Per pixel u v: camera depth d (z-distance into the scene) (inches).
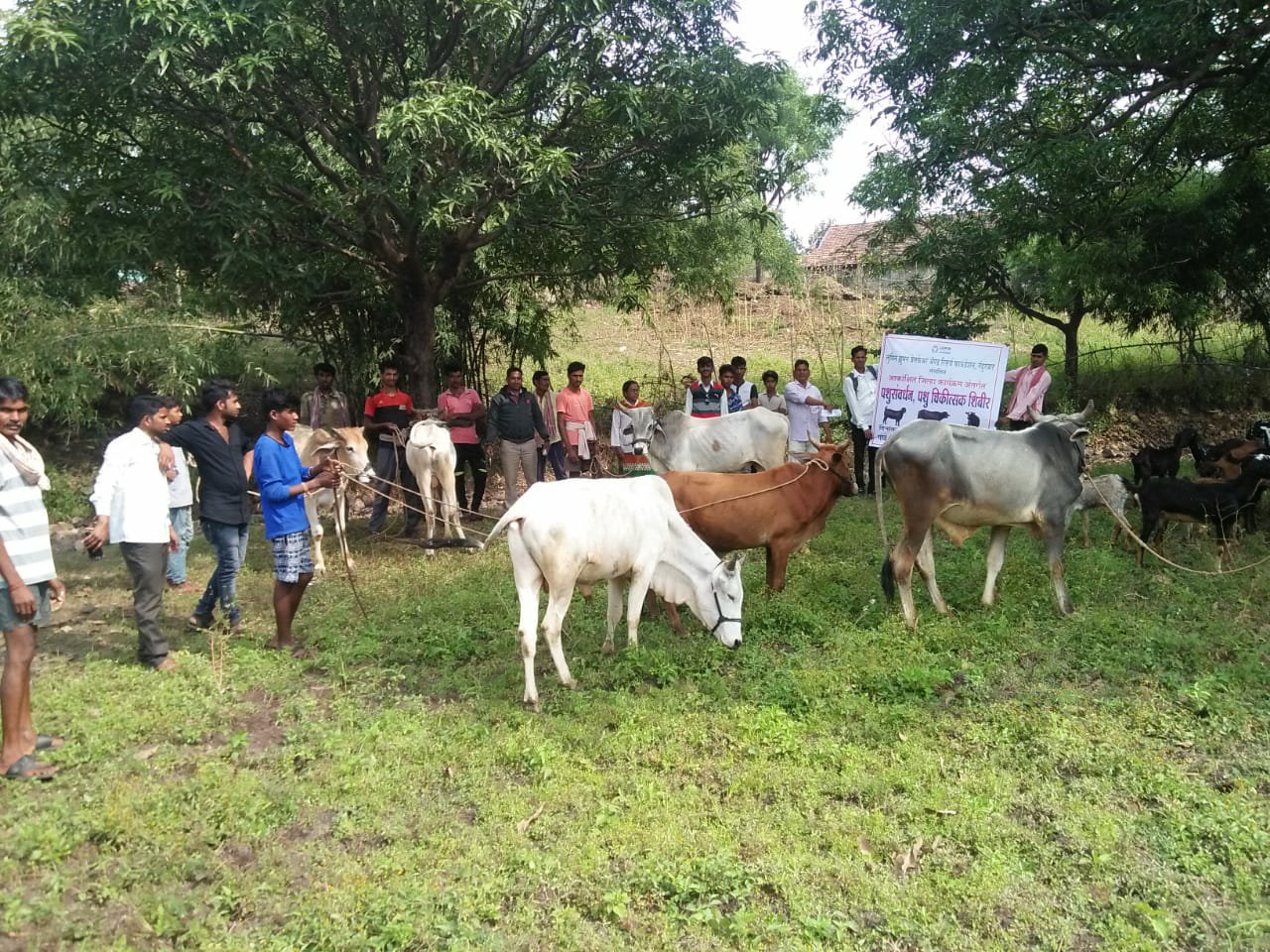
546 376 439.2
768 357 803.4
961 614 279.1
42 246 376.5
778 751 197.0
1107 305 568.7
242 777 184.2
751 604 288.8
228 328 507.8
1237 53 361.7
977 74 376.2
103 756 194.1
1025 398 423.5
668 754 196.7
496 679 240.2
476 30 362.0
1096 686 225.1
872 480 463.2
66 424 538.0
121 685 231.1
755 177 419.5
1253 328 629.3
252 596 321.4
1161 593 286.0
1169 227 529.0
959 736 204.2
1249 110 424.2
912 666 230.4
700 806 176.4
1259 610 267.7
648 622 284.0
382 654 260.2
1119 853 158.7
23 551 185.5
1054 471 269.7
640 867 155.8
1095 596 287.1
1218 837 161.5
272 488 252.1
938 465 266.8
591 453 450.9
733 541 293.7
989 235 485.7
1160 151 451.8
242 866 159.3
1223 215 521.3
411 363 456.8
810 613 276.2
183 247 358.6
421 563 363.3
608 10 372.2
